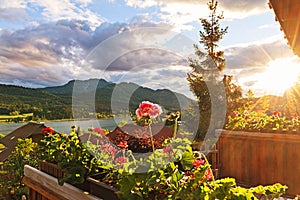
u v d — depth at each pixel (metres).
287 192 3.80
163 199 1.32
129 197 1.33
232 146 4.46
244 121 4.59
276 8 2.94
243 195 1.19
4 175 4.40
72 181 1.75
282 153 3.91
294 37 3.20
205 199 1.22
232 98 6.40
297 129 3.85
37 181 2.29
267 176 4.05
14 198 4.09
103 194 1.53
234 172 4.43
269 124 4.23
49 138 2.45
